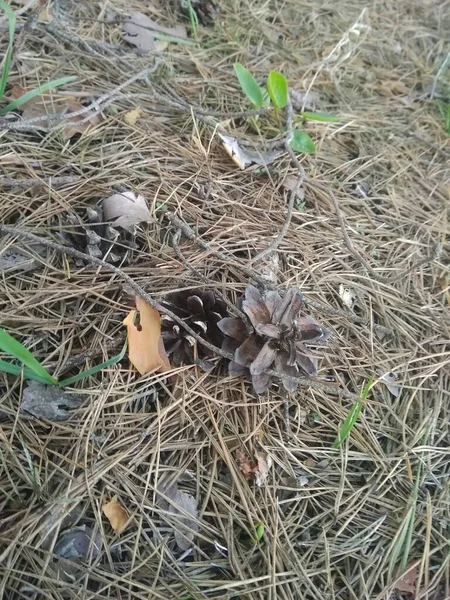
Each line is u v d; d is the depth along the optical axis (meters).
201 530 0.21
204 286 0.25
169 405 0.22
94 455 0.21
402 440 0.24
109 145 0.30
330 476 0.23
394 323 0.28
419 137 0.38
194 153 0.31
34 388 0.21
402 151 0.37
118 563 0.19
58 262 0.25
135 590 0.19
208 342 0.24
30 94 0.27
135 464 0.21
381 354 0.27
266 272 0.27
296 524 0.21
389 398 0.26
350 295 0.28
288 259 0.28
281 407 0.24
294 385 0.23
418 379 0.26
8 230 0.24
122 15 0.38
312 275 0.28
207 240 0.27
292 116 0.34
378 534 0.22
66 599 0.18
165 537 0.20
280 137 0.33
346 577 0.21
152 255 0.26
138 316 0.23
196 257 0.26
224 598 0.19
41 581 0.18
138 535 0.20
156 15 0.40
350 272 0.29
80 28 0.36
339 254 0.29
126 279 0.23
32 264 0.24
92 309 0.24
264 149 0.33
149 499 0.21
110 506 0.20
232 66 0.39
